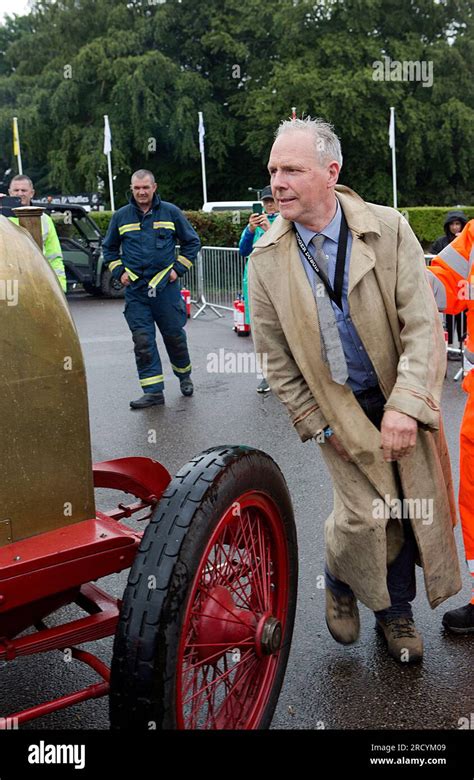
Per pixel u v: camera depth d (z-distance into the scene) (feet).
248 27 122.83
